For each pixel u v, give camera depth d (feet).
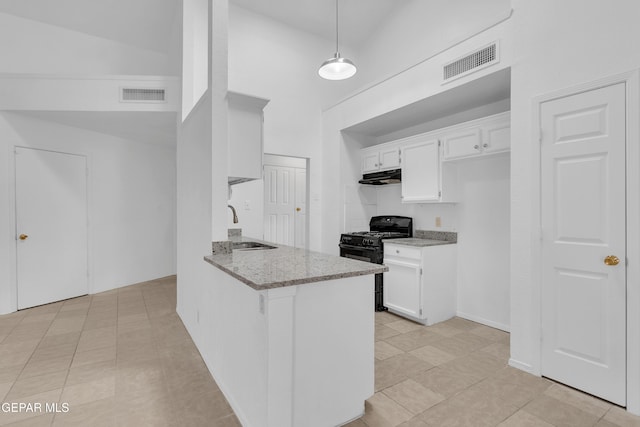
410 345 9.11
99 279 14.71
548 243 7.10
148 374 7.48
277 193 18.31
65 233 13.43
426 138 11.72
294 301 5.10
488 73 8.46
